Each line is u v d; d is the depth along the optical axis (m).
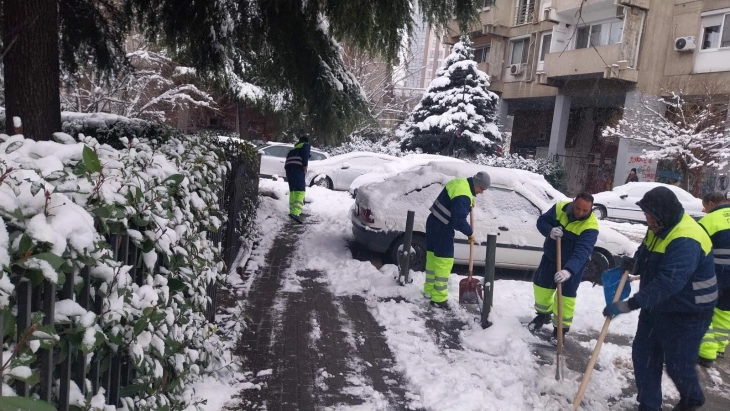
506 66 30.84
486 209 8.41
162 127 10.16
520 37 29.64
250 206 9.41
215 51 8.74
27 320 1.65
